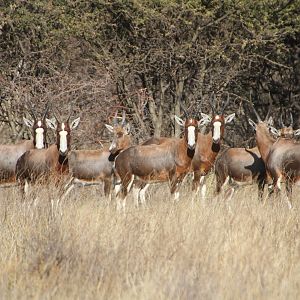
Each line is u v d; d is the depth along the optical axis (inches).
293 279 1146.7
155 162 2229.3
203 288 1077.1
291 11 3193.9
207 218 1574.8
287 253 1305.4
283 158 2122.3
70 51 3166.8
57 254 1219.2
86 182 2340.1
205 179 2517.2
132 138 3038.9
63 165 2143.2
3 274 1180.5
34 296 1073.5
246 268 1166.3
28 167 2193.7
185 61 3046.3
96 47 3107.8
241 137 3540.8
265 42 3043.8
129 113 3127.5
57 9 3083.2
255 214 1641.2
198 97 3093.0
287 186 2108.8
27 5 3206.2
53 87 2960.1
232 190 2346.2
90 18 3046.3
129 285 1099.3
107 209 1710.1
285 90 3582.7
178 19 3011.8
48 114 2878.9
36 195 1860.2
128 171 2267.5
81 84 2908.5
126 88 3095.5
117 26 3110.2
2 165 2353.6
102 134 2965.1
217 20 3041.3
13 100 3036.4
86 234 1360.7
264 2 3036.4
